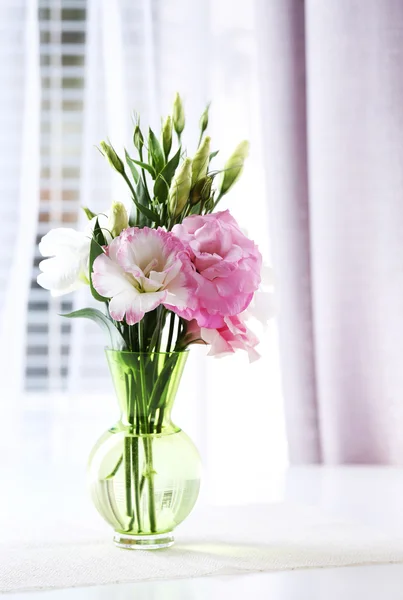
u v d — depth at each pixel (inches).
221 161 87.4
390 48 83.9
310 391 85.4
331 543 58.6
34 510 66.6
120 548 58.1
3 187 87.4
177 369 57.4
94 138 88.4
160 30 87.2
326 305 84.5
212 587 53.1
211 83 87.2
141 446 56.7
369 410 84.9
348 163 84.0
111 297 55.0
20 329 87.0
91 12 88.0
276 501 67.7
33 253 87.8
